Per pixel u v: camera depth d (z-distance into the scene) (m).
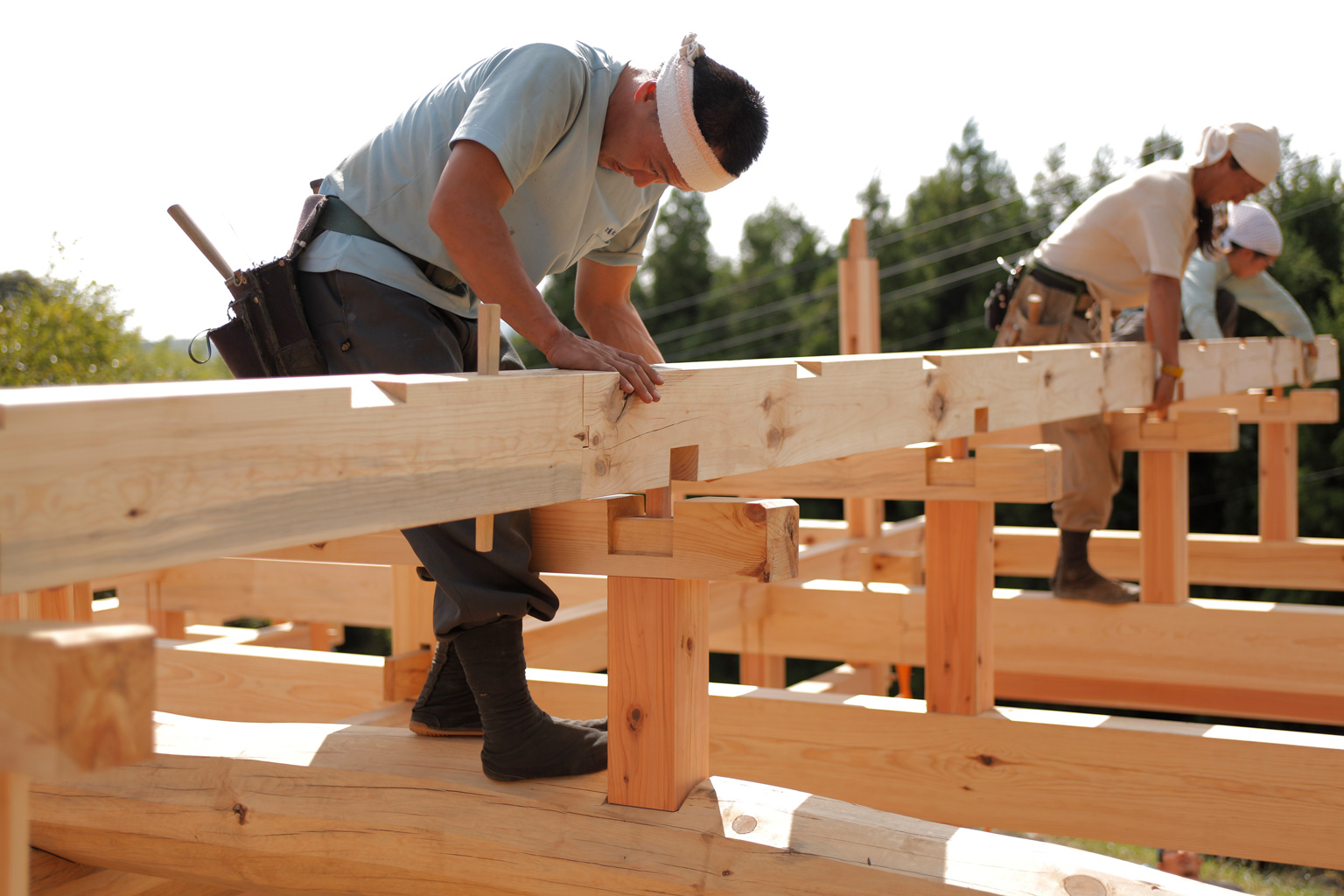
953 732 2.32
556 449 1.18
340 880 1.62
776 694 2.50
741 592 3.59
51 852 1.81
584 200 1.69
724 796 1.48
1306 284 14.45
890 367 1.96
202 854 1.69
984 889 1.30
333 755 1.68
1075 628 3.42
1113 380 2.99
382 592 3.79
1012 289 3.81
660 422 1.37
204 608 4.06
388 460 0.96
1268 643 3.16
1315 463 13.71
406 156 1.65
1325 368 4.91
